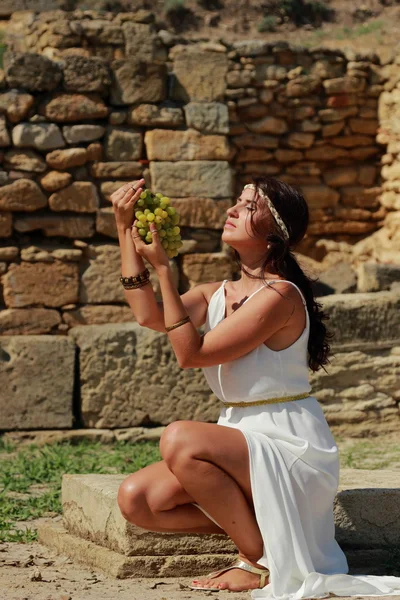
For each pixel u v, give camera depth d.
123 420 8.10
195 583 3.66
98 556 4.10
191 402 8.16
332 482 3.68
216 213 8.92
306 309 3.75
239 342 3.59
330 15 19.47
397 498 4.23
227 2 19.16
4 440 7.86
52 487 6.26
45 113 8.58
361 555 4.16
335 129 9.84
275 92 9.65
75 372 8.14
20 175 8.50
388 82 9.95
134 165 8.80
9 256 8.44
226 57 9.08
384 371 8.22
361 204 10.01
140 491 3.66
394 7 19.83
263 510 3.48
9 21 13.49
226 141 9.02
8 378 7.98
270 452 3.54
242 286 3.88
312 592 3.43
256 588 3.57
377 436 8.15
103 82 8.68
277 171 9.78
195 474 3.49
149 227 3.76
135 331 8.15
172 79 8.98
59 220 8.56
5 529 5.06
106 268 8.61
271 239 3.78
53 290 8.49
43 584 3.78
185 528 3.73
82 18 9.48
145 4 18.53
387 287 8.91
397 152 9.81
